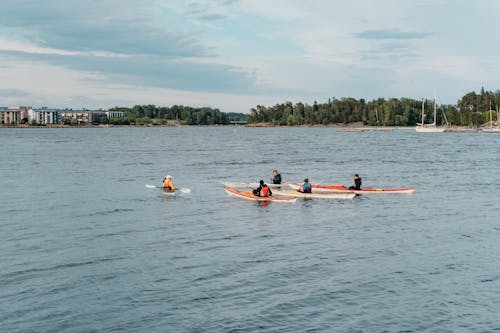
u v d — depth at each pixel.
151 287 21.34
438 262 24.83
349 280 22.27
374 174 62.97
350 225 33.22
